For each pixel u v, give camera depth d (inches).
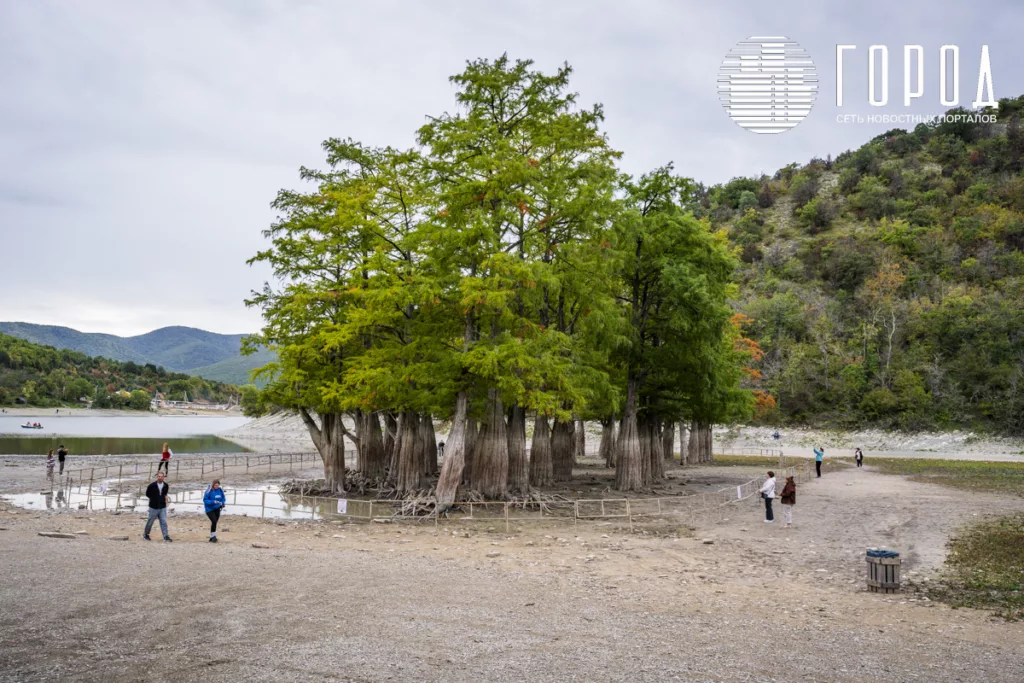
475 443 1253.7
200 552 724.7
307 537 888.3
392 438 1675.7
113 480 1696.6
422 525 1015.0
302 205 1375.5
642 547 829.2
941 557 743.1
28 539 777.6
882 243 5418.3
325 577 613.3
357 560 706.2
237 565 655.1
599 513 1138.7
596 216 1211.2
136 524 970.7
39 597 516.7
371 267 1175.0
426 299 1072.8
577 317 1328.7
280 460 2267.5
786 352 4399.6
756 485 1542.8
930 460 2541.8
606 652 419.2
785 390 4092.0
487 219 1097.4
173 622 462.6
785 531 940.0
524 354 1053.8
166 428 6038.4
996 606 547.2
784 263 5743.1
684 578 655.1
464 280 1036.5
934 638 458.0
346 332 1180.5
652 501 1279.5
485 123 1171.3
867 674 384.8
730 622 495.2
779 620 502.6
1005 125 6968.5
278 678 364.8
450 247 1114.1
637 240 1477.6
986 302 4153.5
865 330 4160.9
